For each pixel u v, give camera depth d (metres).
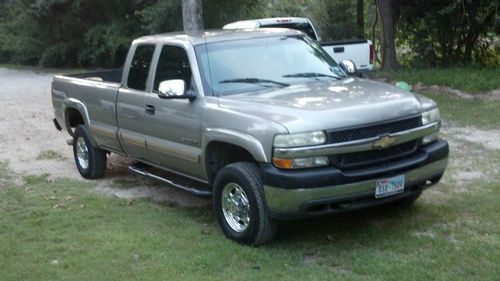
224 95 6.25
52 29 27.59
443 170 6.16
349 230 6.18
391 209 6.67
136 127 7.32
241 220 5.92
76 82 8.66
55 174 9.20
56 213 7.17
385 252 5.57
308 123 5.34
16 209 7.43
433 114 6.09
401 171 5.68
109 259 5.68
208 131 6.08
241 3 23.88
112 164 9.58
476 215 6.45
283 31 7.26
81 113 8.54
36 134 12.26
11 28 30.44
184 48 6.68
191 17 16.22
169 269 5.38
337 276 5.11
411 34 19.19
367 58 14.59
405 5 18.42
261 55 6.76
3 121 13.74
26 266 5.61
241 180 5.71
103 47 25.52
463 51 18.47
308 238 6.02
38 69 27.72
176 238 6.16
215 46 6.69
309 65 6.86
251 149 5.56
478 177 7.91
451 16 17.73
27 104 16.25
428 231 6.05
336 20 22.30
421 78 15.59
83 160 8.88
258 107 5.76
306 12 24.47
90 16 26.66
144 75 7.24
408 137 5.73
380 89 6.25
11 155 10.53
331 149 5.35
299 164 5.34
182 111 6.47
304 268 5.30
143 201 7.59
